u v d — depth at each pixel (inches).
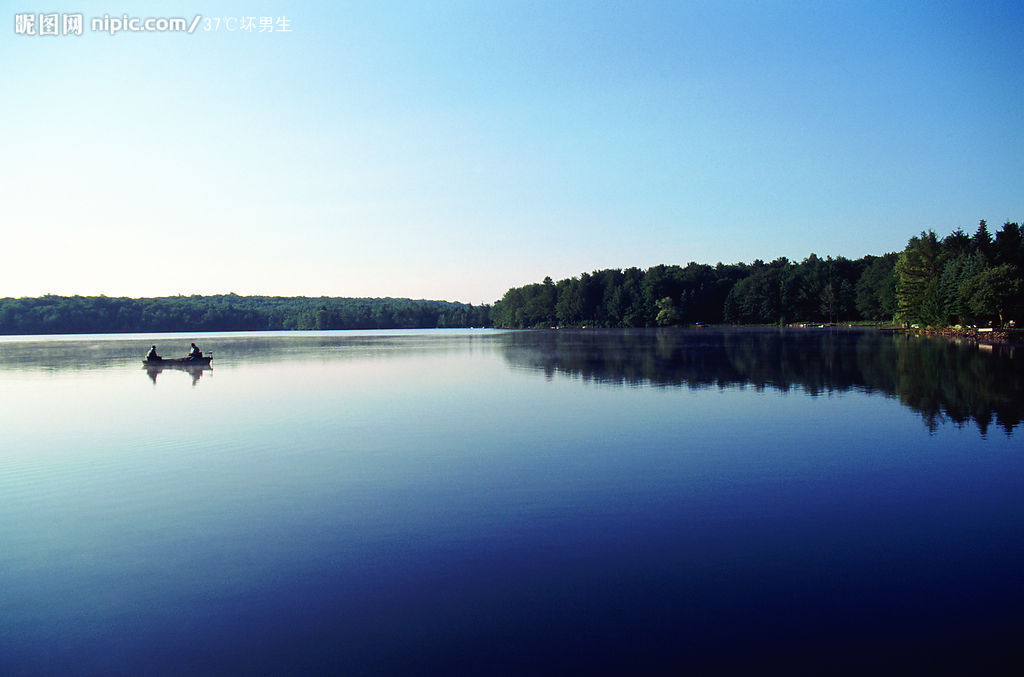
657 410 927.7
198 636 313.4
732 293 5915.4
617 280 6786.4
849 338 2933.1
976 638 294.2
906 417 829.2
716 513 472.1
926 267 3415.4
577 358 2023.9
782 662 277.9
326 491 549.0
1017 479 544.4
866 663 276.2
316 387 1316.4
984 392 1019.3
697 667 275.4
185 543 434.9
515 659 284.4
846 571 367.9
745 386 1175.6
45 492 565.9
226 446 739.4
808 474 573.3
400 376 1523.1
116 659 295.7
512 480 570.3
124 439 792.9
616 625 311.9
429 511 489.1
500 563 388.5
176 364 1921.8
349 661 287.0
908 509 473.7
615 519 462.9
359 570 383.6
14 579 384.8
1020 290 2605.8
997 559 381.1
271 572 383.9
